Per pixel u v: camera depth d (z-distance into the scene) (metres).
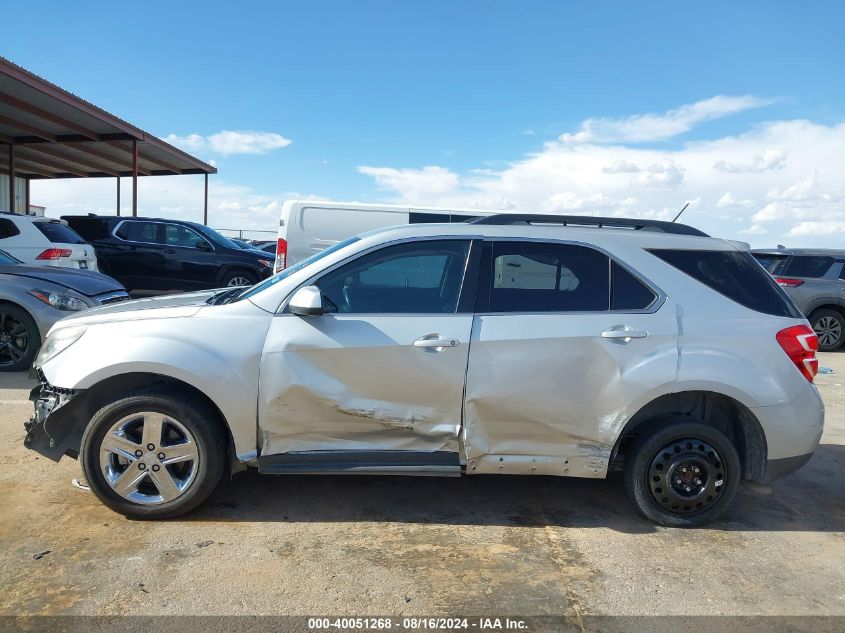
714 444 3.83
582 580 3.29
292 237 10.17
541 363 3.71
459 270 3.87
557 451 3.81
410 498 4.21
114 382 3.77
